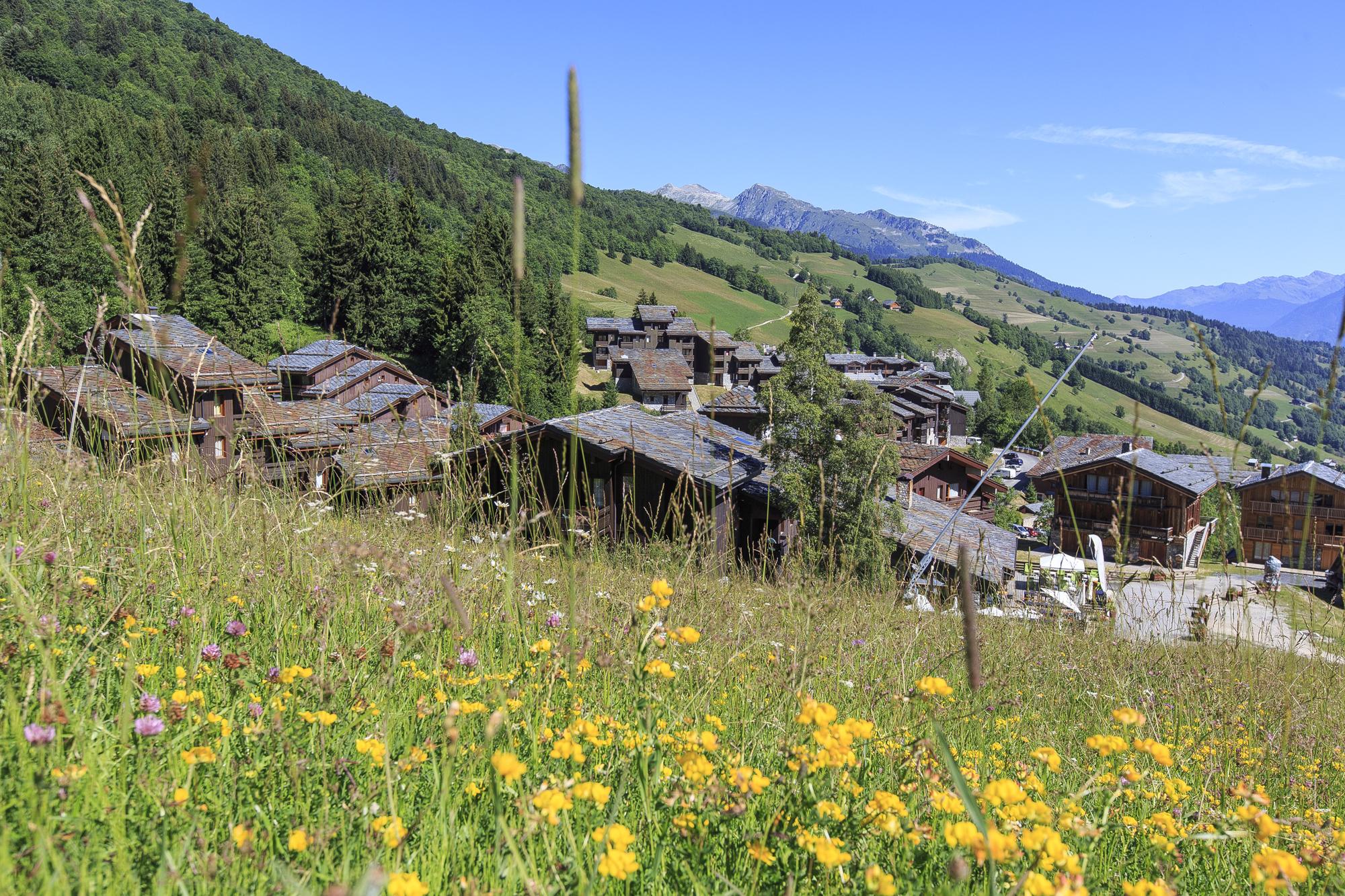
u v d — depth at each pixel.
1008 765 3.71
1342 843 2.87
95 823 1.96
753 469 20.58
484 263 76.50
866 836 2.36
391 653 3.08
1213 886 2.72
